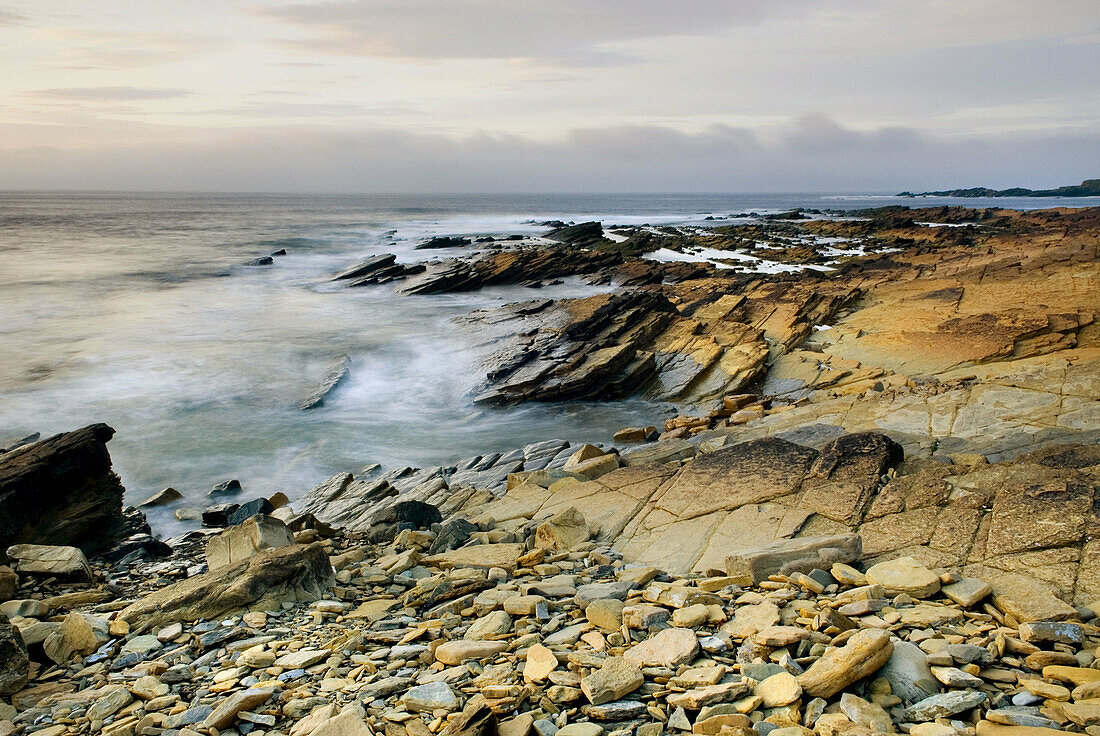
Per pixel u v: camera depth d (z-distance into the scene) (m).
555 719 3.76
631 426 19.25
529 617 5.48
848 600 5.09
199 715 4.12
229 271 46.91
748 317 27.75
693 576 6.47
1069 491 6.14
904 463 8.38
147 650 5.32
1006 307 24.05
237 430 18.12
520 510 9.23
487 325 28.91
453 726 3.56
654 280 42.16
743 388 21.34
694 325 25.75
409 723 3.78
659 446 11.70
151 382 21.53
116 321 29.84
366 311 34.34
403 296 39.22
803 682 3.70
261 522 7.68
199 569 8.21
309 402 20.17
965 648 4.02
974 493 6.72
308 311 33.94
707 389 21.50
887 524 6.68
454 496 11.85
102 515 10.09
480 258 54.28
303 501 13.60
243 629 5.61
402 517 9.53
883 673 3.82
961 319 22.47
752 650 4.30
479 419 19.84
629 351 22.98
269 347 26.08
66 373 22.00
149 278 42.62
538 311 29.80
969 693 3.55
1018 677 3.77
